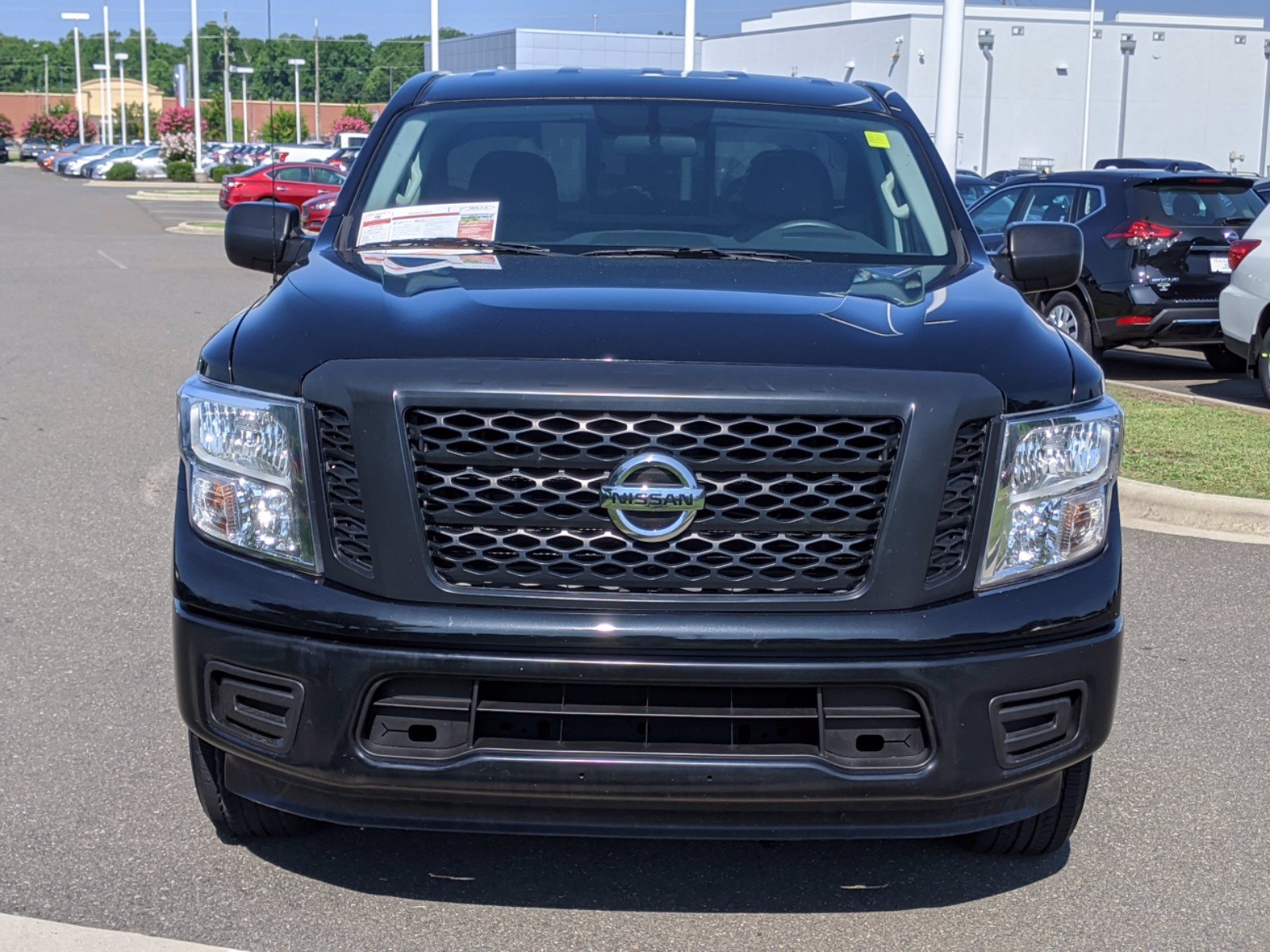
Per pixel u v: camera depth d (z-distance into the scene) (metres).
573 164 4.50
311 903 3.45
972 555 3.05
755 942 3.32
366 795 3.06
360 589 3.01
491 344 3.05
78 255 24.69
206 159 68.19
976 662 3.00
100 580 6.10
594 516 2.96
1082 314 12.58
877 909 3.49
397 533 2.97
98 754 4.30
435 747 3.01
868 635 2.95
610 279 3.64
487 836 3.82
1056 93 53.50
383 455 2.96
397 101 4.88
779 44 58.75
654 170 4.48
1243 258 11.25
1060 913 3.49
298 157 52.78
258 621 3.07
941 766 3.01
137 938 3.26
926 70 51.47
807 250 4.21
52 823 3.84
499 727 3.00
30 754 4.29
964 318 3.37
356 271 3.79
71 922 3.32
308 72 105.00
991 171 53.41
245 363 3.20
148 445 8.97
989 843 3.74
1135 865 3.77
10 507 7.34
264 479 3.11
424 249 4.14
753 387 2.93
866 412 2.95
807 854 3.78
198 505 3.22
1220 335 12.30
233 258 4.51
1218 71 54.88
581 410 2.94
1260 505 7.28
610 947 3.28
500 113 4.73
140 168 66.56
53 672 4.99
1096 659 3.15
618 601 2.95
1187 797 4.20
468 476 2.97
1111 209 12.41
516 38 52.41
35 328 14.61
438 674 2.96
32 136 118.69
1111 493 3.33
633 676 2.92
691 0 24.75
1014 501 3.09
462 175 4.47
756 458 2.95
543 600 2.96
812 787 2.98
